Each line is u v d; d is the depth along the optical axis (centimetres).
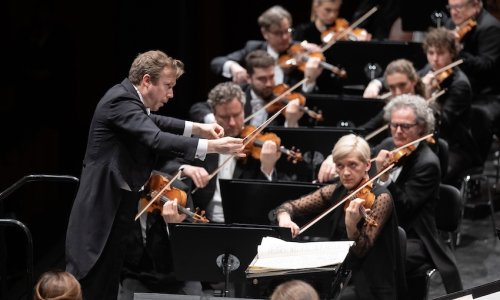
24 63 1898
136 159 1087
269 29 1741
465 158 1558
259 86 1558
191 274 1071
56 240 1628
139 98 1091
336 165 1143
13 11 1950
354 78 1775
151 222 1209
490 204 1527
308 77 1716
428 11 1853
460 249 1498
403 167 1258
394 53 1741
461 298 871
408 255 1221
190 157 1054
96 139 1078
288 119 1560
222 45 2416
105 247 1088
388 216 1120
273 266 981
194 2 2338
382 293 1115
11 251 1562
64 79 1936
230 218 1226
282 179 1415
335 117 1580
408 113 1272
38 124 1897
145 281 1217
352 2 2539
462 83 1572
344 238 1153
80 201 1080
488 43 1744
